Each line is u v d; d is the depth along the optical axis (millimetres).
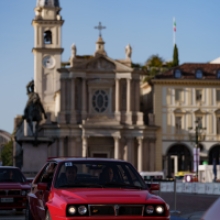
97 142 123812
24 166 59875
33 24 139125
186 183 65688
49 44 138750
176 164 125312
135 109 125500
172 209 34812
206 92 127438
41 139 59875
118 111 124125
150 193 16453
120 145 123188
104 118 122750
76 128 120875
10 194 30203
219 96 127812
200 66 129500
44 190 17703
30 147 59969
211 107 127312
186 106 126750
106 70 124438
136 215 15453
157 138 125125
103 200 15422
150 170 123938
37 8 139125
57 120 125938
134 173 17359
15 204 30203
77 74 122938
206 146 125938
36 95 60375
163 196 54344
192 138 124750
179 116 126500
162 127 125562
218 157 126688
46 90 138125
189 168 125062
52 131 121125
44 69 138250
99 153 123875
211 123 127188
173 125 125938
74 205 15320
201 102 127125
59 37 138625
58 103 129875
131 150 123688
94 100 124312
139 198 15688
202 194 60094
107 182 16984
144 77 154500
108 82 124625
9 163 194625
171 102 126312
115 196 15680
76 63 123562
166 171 124875
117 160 17703
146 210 15539
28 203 20703
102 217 15250
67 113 122500
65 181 16969
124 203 15430
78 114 123062
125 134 123812
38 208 18688
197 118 127062
